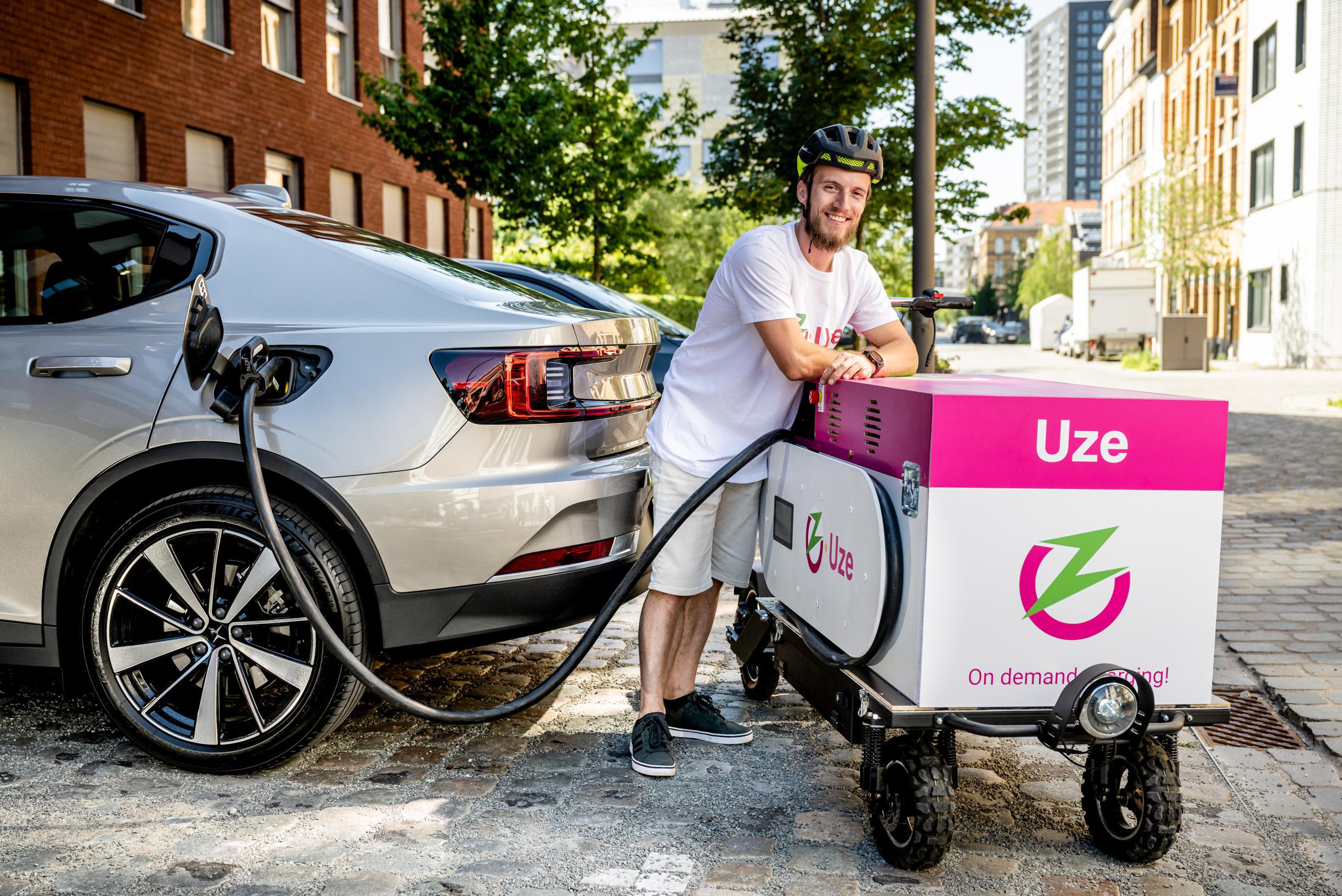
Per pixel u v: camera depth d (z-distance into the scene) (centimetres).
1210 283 4328
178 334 331
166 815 303
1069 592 259
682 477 344
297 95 1711
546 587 331
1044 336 5553
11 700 400
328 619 318
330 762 344
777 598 342
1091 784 287
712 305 341
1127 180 6209
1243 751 362
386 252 365
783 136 1386
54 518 330
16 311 347
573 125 1447
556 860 279
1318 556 674
